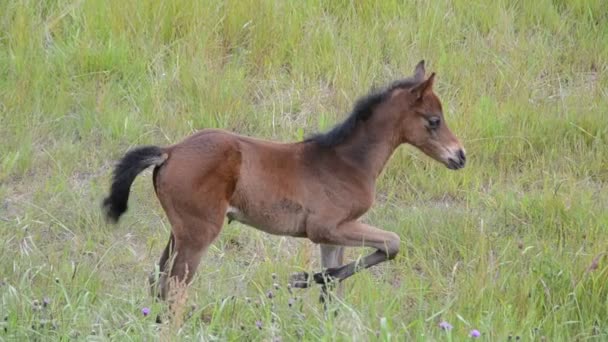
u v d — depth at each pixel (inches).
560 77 743.1
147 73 708.0
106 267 536.1
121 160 467.5
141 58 713.0
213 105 680.4
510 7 790.5
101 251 552.1
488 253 547.2
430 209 601.6
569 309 477.4
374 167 499.5
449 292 500.4
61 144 644.7
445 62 732.7
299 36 741.9
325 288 479.8
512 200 607.8
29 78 684.7
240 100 686.5
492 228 586.2
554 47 765.9
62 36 729.0
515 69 733.9
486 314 461.1
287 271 523.8
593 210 596.7
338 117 679.1
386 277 534.6
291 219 488.4
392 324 441.1
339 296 487.2
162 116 669.3
